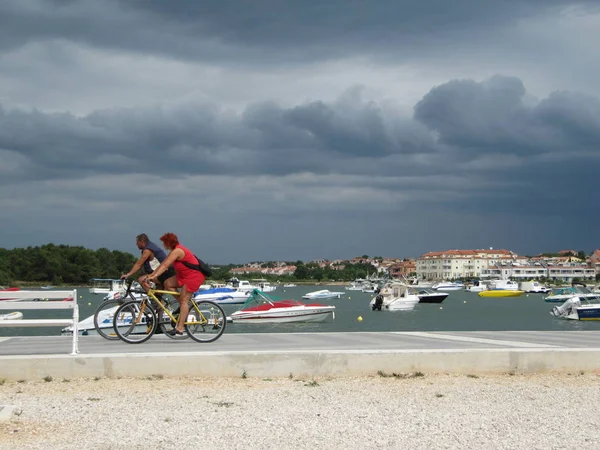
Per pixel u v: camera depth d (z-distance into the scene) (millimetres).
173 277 12797
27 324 11086
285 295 157750
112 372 11008
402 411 9156
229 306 86062
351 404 9539
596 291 114438
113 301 13492
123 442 7512
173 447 7355
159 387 10438
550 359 12070
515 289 154750
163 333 13234
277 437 7793
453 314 81625
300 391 10352
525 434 8016
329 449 7340
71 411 8883
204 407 9234
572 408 9414
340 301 125438
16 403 9305
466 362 11914
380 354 11664
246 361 11328
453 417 8852
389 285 94562
